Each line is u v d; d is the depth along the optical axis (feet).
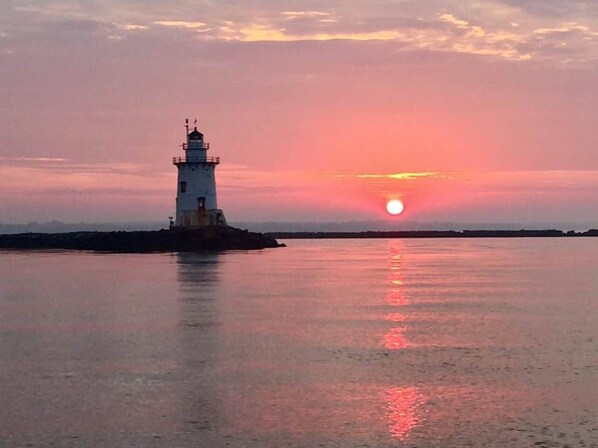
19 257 433.89
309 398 112.57
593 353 142.31
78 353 141.49
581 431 98.73
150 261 380.37
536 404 109.60
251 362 134.41
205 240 454.81
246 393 115.03
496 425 101.14
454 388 117.80
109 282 270.26
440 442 95.61
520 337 158.71
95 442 95.14
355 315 189.06
